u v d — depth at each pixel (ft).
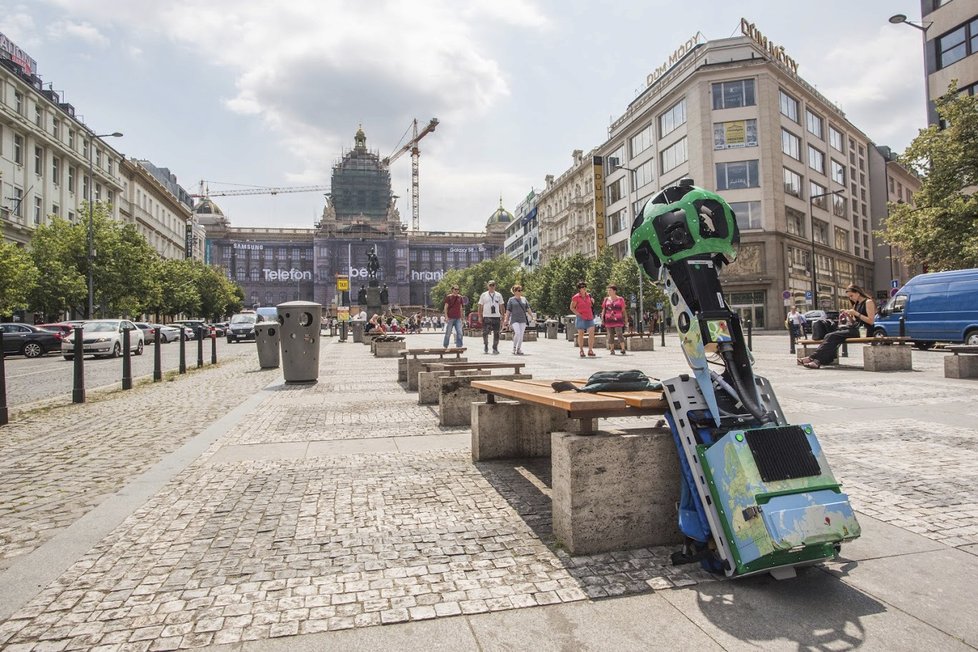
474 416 15.25
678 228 8.89
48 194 146.10
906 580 7.99
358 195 495.41
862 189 210.38
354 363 50.24
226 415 22.86
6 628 7.08
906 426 18.80
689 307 8.82
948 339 53.21
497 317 54.44
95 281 122.21
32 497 12.57
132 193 201.57
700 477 8.09
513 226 373.40
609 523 9.04
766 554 6.96
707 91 146.30
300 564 8.88
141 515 11.23
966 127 65.31
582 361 44.50
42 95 142.31
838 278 183.83
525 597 7.68
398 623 7.11
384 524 10.54
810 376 34.12
